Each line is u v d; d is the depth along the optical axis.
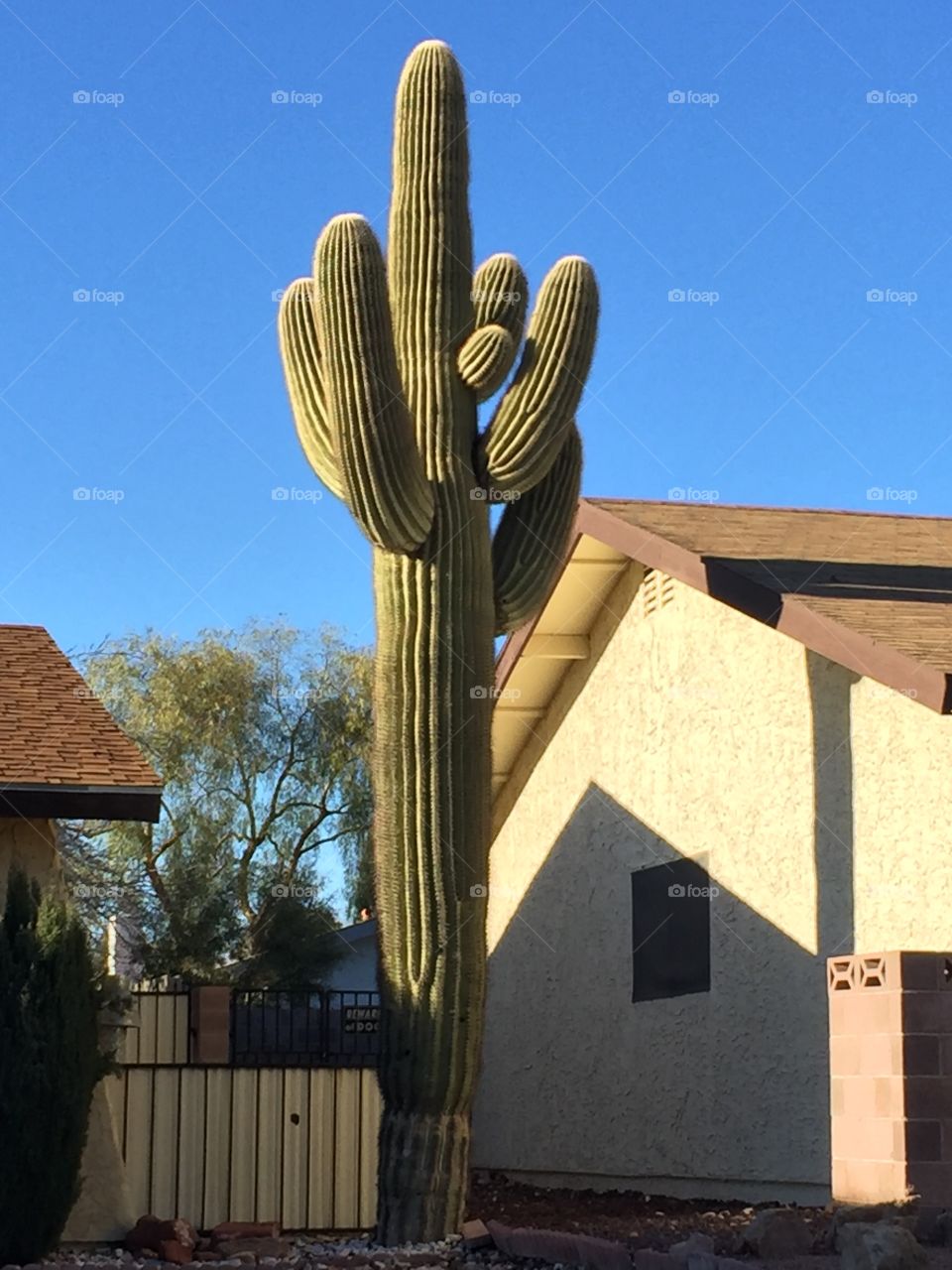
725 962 14.59
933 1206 8.82
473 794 11.73
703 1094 14.80
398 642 11.80
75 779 11.34
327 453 12.09
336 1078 13.01
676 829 15.58
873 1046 9.48
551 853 18.17
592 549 16.33
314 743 28.62
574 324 11.99
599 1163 16.59
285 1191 12.73
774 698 14.12
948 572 14.49
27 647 14.21
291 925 24.80
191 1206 12.52
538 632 17.50
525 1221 12.88
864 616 12.32
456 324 12.13
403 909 11.61
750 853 14.34
